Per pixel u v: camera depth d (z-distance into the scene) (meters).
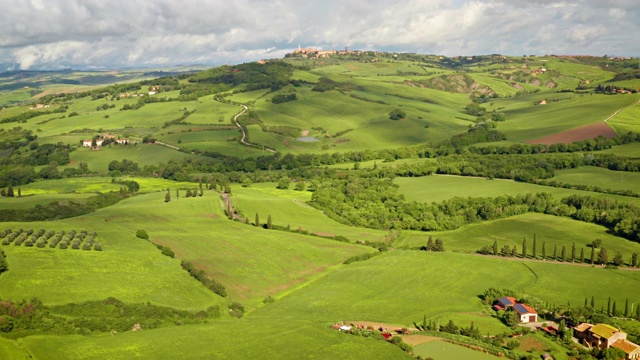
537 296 148.25
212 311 134.50
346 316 134.25
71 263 143.12
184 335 116.88
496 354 114.19
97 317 120.69
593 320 129.50
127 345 109.56
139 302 129.75
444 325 129.12
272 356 108.50
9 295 120.44
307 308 139.25
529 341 121.75
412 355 112.69
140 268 148.62
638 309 137.88
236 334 118.50
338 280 159.62
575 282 158.62
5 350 101.12
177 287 142.38
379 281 158.62
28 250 147.38
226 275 158.00
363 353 111.31
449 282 158.38
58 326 114.12
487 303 144.00
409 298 146.50
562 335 123.25
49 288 127.06
